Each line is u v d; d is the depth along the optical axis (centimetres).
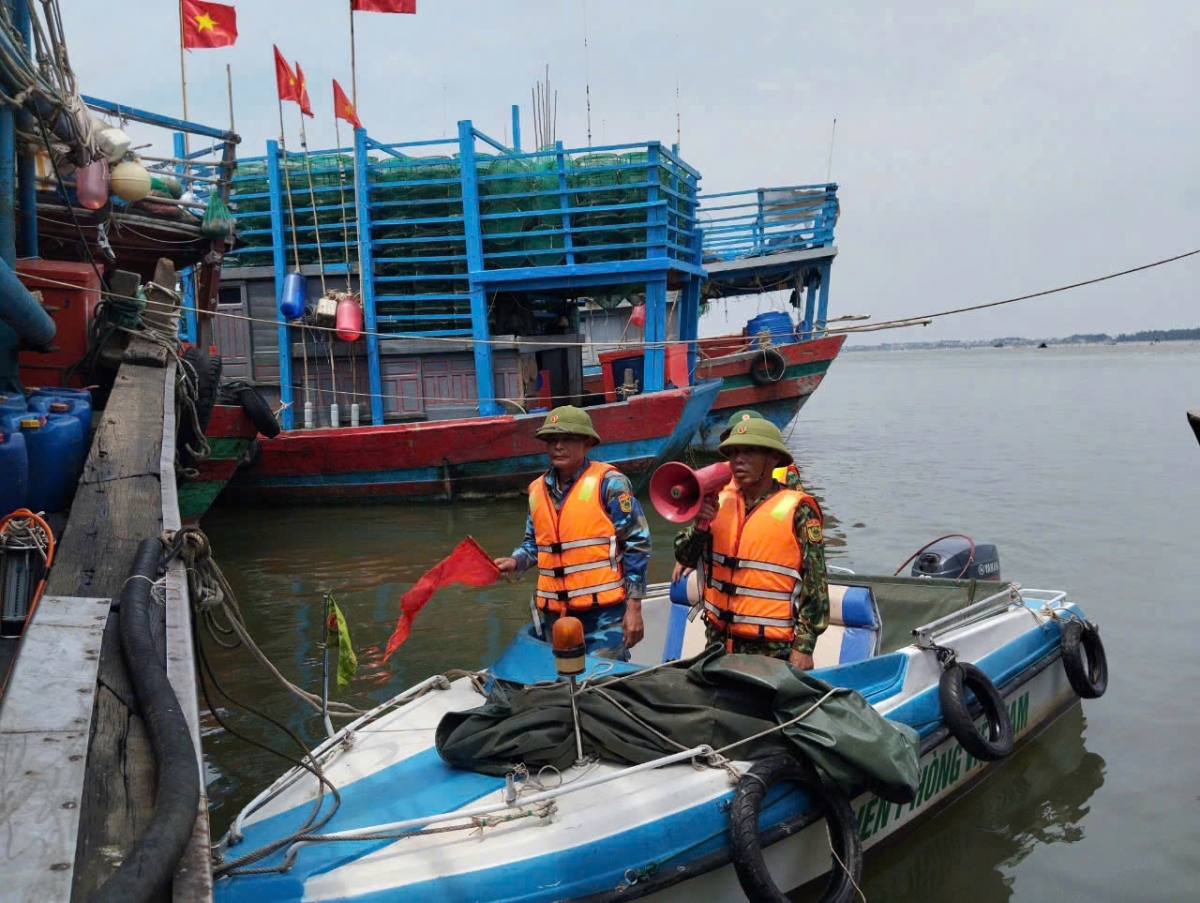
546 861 363
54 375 853
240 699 711
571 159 1577
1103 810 557
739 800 395
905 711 503
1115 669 767
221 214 1247
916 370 11750
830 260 2362
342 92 1592
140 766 277
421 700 505
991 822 546
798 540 474
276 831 384
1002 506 1466
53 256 1159
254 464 1505
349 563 1134
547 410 1566
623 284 1669
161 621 370
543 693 446
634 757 420
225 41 1504
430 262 1598
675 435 1532
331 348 1627
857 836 435
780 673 429
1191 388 5172
